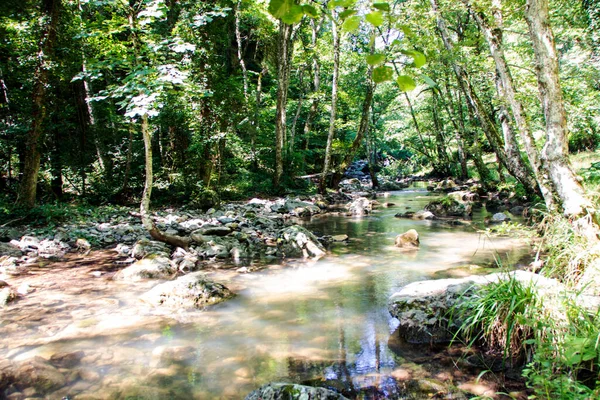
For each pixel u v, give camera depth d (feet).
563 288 12.02
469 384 10.34
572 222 15.89
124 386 10.28
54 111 39.88
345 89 80.53
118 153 46.91
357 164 125.39
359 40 59.77
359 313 15.64
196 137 42.88
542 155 17.43
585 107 41.52
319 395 8.91
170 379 10.69
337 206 52.95
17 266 22.29
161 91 20.90
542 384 8.53
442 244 28.32
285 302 16.97
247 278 20.72
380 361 11.69
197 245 27.07
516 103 22.11
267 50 73.36
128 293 17.98
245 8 64.28
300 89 76.54
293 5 3.41
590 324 9.55
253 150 58.49
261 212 44.01
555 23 43.98
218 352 12.31
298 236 27.04
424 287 14.84
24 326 14.12
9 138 38.14
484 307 12.19
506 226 20.88
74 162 42.65
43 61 34.01
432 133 94.84
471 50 43.86
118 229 31.30
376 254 25.89
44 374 10.64
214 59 43.70
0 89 39.42
